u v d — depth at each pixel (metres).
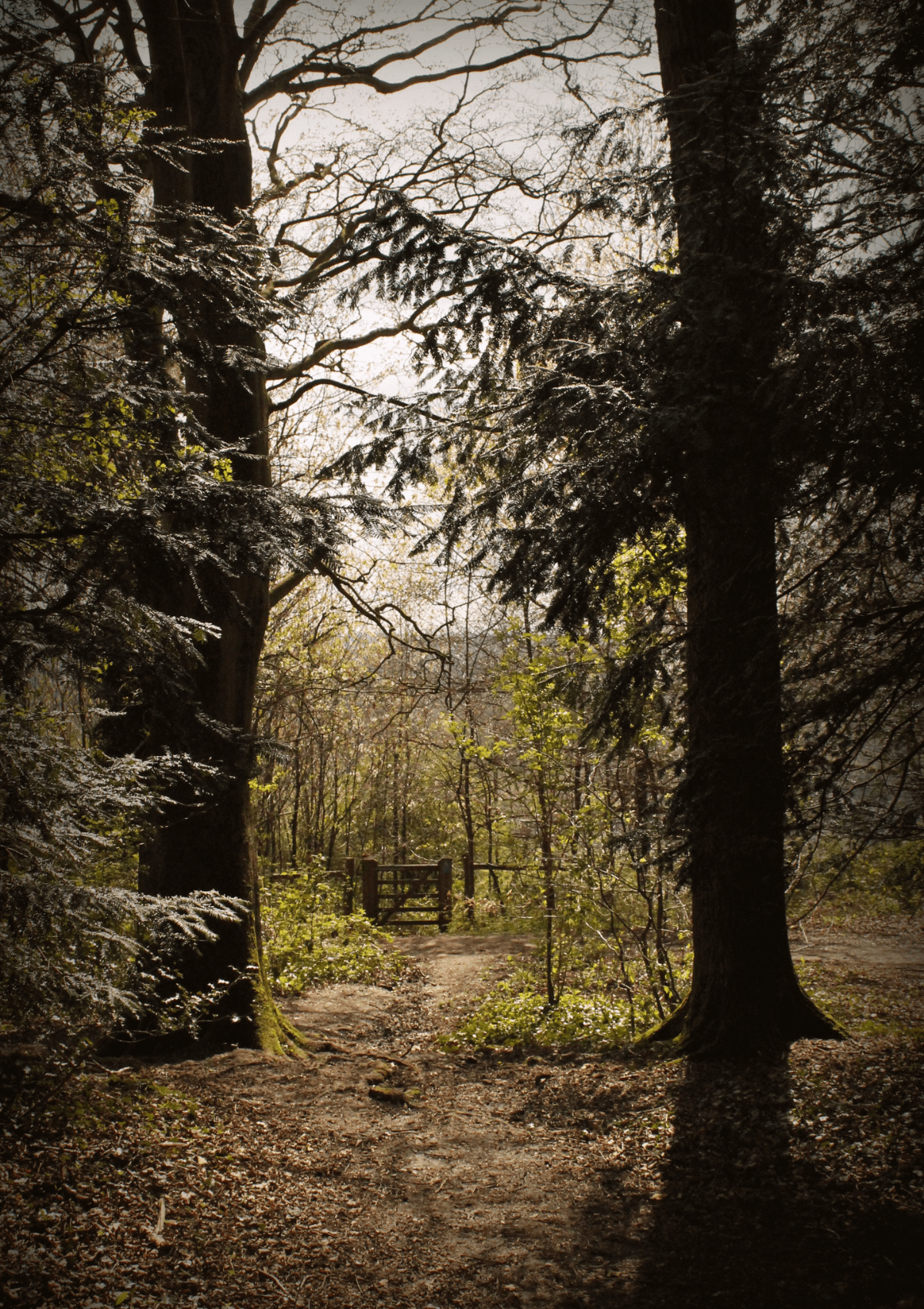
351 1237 4.28
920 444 4.42
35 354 4.24
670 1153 5.29
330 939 12.77
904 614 5.16
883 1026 7.15
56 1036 4.88
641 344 6.03
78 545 4.18
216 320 5.25
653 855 6.95
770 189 5.62
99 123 4.34
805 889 6.88
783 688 5.51
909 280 4.59
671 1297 3.79
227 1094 6.00
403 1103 6.41
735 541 6.21
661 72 8.13
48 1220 3.76
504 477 6.50
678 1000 8.41
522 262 6.35
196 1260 3.76
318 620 18.75
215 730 5.42
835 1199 4.50
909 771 5.25
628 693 7.00
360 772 24.58
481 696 17.50
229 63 8.89
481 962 12.53
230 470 7.02
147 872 7.62
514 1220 4.57
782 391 4.77
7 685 3.94
